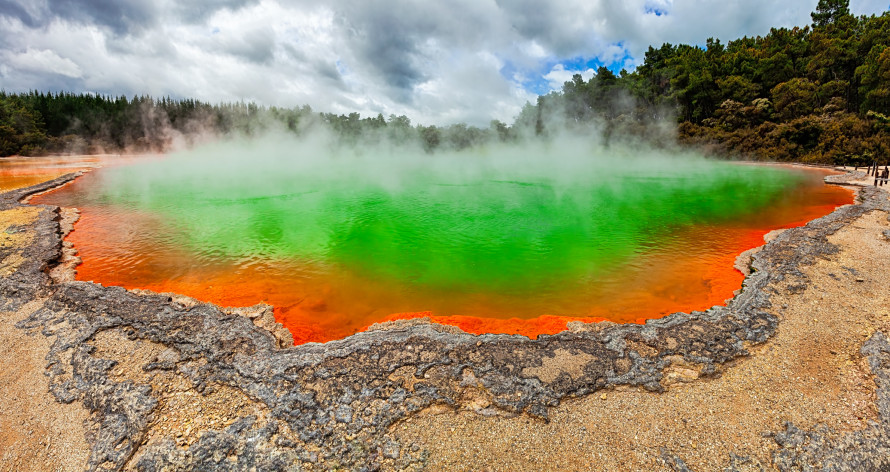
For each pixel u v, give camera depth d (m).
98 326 4.35
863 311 4.47
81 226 9.14
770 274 5.58
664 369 3.63
